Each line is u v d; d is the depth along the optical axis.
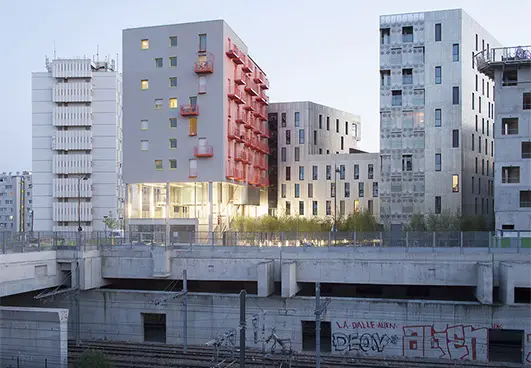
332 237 41.12
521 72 53.41
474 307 35.34
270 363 33.84
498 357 36.19
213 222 69.38
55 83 99.88
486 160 76.25
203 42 68.75
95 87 99.56
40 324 32.66
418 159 69.38
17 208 147.50
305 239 41.69
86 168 98.94
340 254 40.12
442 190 68.31
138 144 69.88
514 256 37.75
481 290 36.31
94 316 41.88
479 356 35.22
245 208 82.56
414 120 69.81
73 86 98.94
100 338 41.59
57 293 38.69
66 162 99.25
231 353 33.44
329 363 33.56
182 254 43.03
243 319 21.91
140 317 40.97
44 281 39.72
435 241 39.19
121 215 101.62
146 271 42.97
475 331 35.28
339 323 37.22
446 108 68.75
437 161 68.75
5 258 35.22
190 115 68.06
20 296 43.09
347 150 103.12
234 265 41.66
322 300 37.34
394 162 70.25
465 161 68.88
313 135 91.12
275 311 38.28
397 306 36.34
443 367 32.78
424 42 69.94
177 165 68.75
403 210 69.50
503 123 54.22
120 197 101.38
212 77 68.19
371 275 39.22
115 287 48.34
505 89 53.66
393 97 70.81
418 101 69.81
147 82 70.06
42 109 100.06
